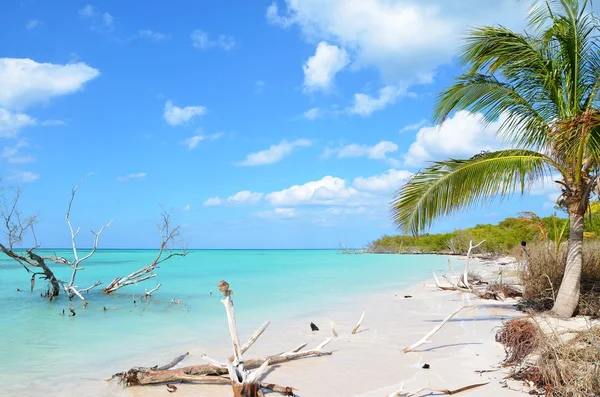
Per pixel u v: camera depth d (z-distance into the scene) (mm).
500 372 6047
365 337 8492
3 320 10578
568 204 8977
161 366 6590
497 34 9289
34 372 6418
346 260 42781
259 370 5125
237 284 18984
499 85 9484
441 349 7414
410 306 12484
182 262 40094
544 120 9266
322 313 11461
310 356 7090
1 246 13383
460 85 9695
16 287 17328
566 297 8883
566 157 8688
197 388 5652
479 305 12031
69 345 8094
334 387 5656
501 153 9062
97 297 14477
